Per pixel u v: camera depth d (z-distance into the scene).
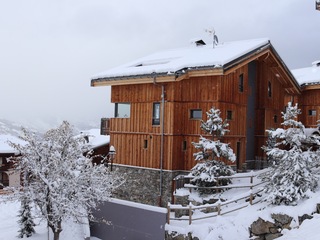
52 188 13.88
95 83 21.77
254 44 20.11
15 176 30.00
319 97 26.95
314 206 13.07
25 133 14.78
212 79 18.56
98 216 17.80
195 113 19.30
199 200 16.33
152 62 21.86
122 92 21.56
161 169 19.03
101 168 15.68
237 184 17.27
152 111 19.95
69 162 14.68
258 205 14.88
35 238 16.89
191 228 14.24
